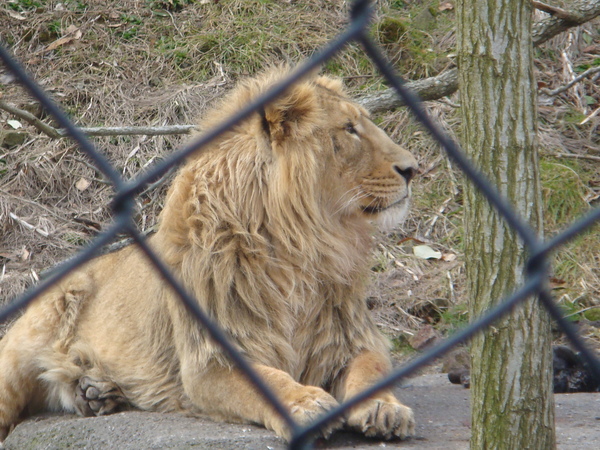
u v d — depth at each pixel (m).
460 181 15.73
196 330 7.65
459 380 9.96
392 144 8.25
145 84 17.16
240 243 7.74
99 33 18.20
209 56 17.58
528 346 5.51
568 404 8.45
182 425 7.58
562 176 15.00
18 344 9.56
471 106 5.45
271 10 18.67
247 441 6.89
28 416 9.94
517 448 5.55
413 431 7.15
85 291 9.55
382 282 13.83
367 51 3.60
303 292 7.89
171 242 7.97
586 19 10.05
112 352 8.91
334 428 6.98
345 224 8.23
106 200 15.29
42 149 16.02
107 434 7.55
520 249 5.36
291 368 7.93
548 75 17.59
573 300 13.08
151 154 15.72
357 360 8.00
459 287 13.72
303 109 7.79
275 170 7.77
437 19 18.42
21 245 14.47
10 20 18.27
